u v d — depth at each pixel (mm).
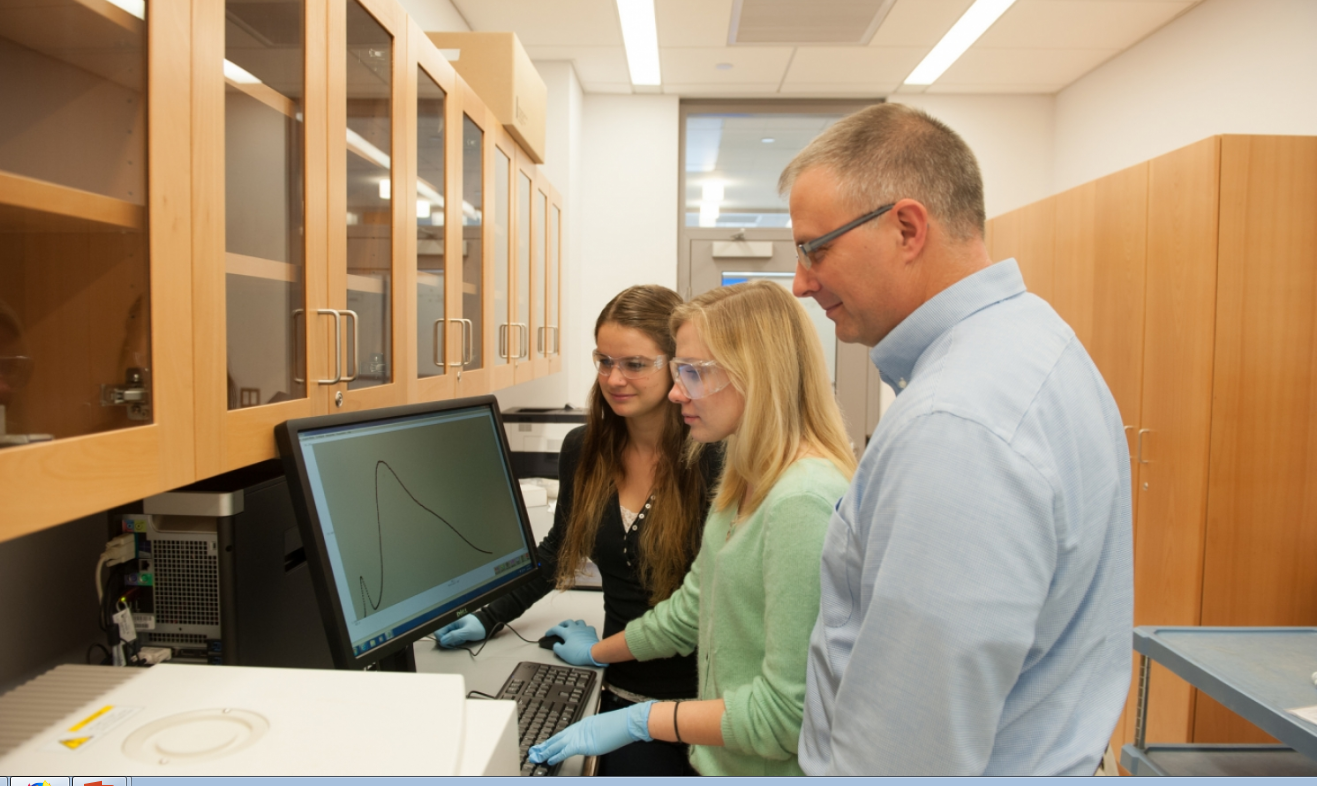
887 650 586
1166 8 2807
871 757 593
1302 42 2377
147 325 617
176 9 642
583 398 3732
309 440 795
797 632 831
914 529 580
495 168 1863
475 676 1198
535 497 2166
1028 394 606
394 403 1177
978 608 552
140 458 603
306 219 894
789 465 916
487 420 1161
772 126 3975
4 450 471
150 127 611
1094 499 635
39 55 548
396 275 1180
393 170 1170
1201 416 2035
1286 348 2023
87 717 572
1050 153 3793
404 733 561
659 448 1319
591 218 3771
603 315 1302
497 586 1087
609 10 2828
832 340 3906
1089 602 656
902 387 760
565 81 3326
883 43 3094
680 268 3914
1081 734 643
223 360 722
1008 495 565
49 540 890
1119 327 2396
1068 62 3338
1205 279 2020
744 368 928
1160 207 2201
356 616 810
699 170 3971
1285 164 1998
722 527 1023
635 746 1194
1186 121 2854
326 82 940
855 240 708
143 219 614
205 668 662
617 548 1340
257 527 894
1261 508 2037
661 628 1163
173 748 535
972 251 708
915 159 688
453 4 2768
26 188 527
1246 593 2043
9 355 523
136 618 852
